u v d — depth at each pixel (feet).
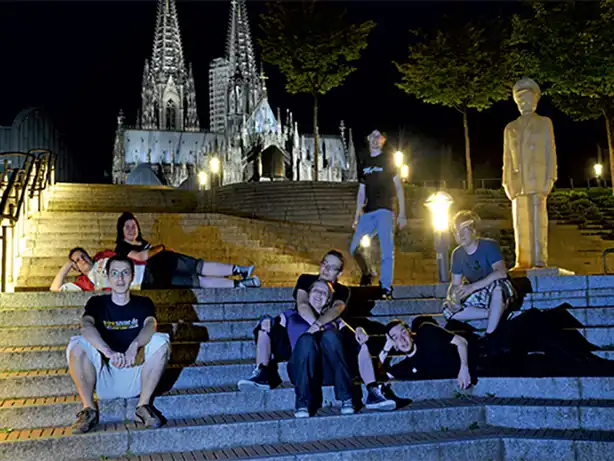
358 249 28.68
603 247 59.21
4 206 28.40
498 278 22.48
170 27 388.98
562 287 27.02
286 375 20.40
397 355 21.65
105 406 17.67
